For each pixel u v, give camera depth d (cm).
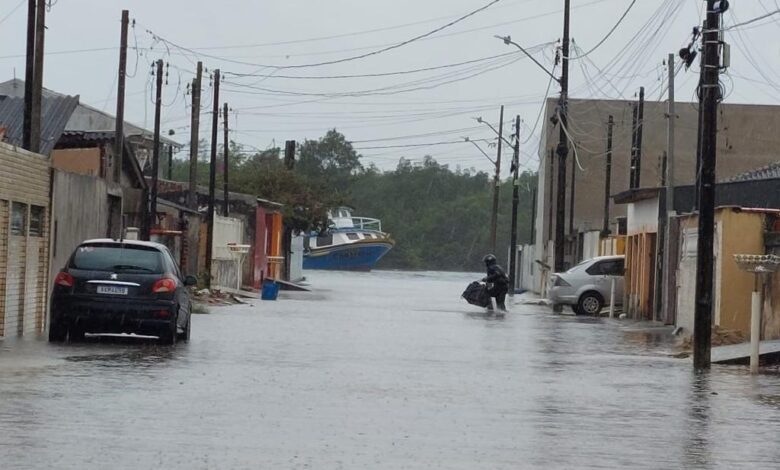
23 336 3847
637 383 2956
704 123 3450
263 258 11175
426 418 2175
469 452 1805
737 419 2288
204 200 10369
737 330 4553
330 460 1695
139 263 3566
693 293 4969
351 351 3700
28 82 4306
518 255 16625
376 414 2208
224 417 2083
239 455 1705
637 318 6812
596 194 13475
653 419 2258
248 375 2831
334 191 14488
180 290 3662
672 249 6028
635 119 9356
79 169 6756
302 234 15025
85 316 3497
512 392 2659
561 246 7875
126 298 3509
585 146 13462
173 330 3572
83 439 1786
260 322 5153
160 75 7269
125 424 1952
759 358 3578
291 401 2356
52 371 2723
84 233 4866
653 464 1747
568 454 1814
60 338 3591
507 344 4250
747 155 13062
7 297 3775
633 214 7188
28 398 2225
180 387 2509
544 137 13962
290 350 3647
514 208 11844
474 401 2461
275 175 13662
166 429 1917
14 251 3841
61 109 5800
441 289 11931
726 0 3412
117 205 5616
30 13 4300
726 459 1812
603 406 2445
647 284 6681
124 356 3183
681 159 13350
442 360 3475
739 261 3309
